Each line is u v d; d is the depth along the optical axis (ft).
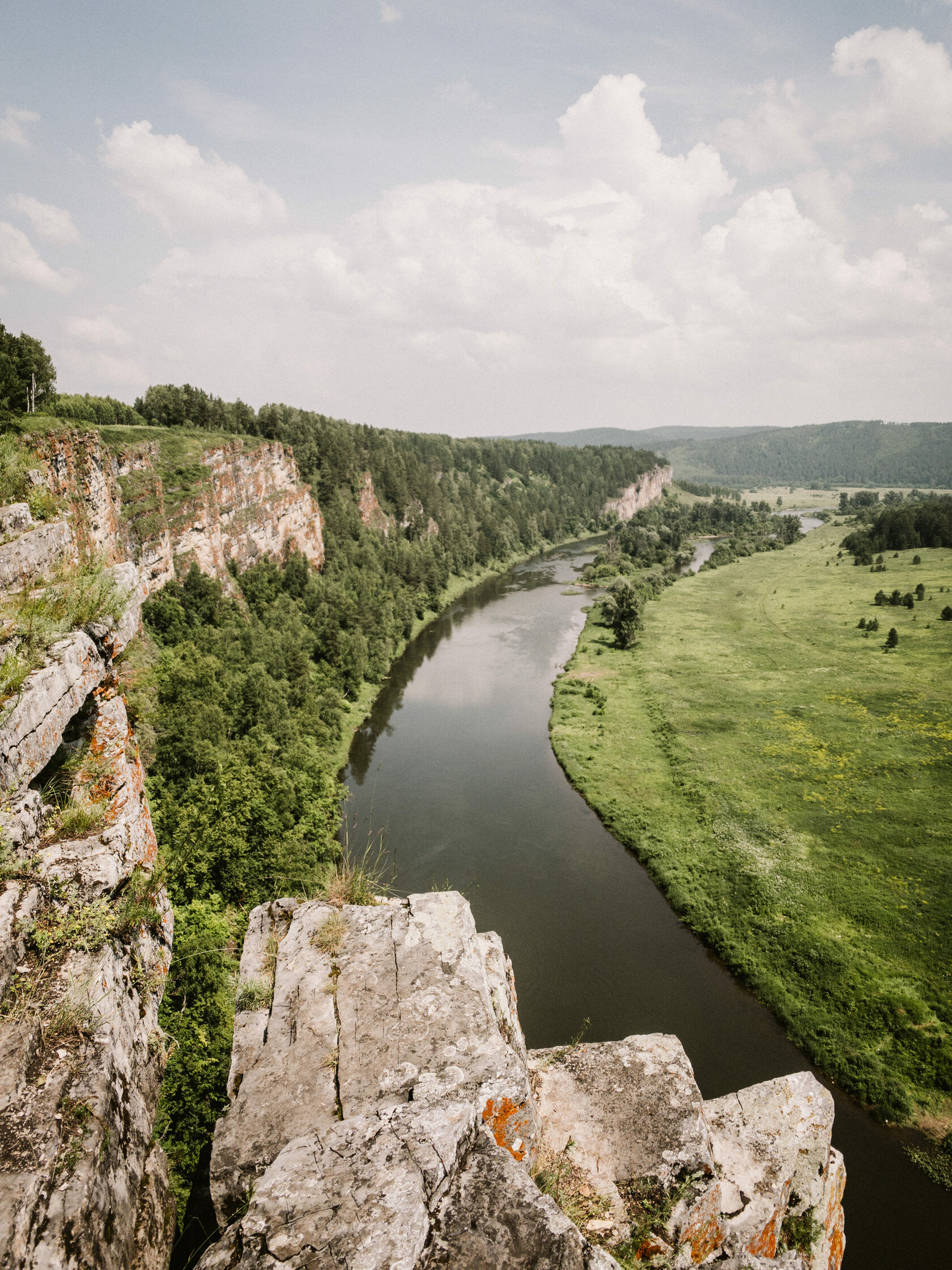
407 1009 25.34
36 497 46.44
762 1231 26.27
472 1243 15.72
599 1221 23.43
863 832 140.87
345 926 29.25
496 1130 22.38
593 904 126.31
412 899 31.50
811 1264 27.55
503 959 31.71
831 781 163.43
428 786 173.27
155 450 246.47
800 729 195.52
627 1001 103.24
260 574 282.56
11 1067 17.44
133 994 24.18
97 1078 18.44
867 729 192.54
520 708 231.09
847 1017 96.84
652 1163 25.27
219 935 64.59
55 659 30.40
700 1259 24.57
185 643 182.80
